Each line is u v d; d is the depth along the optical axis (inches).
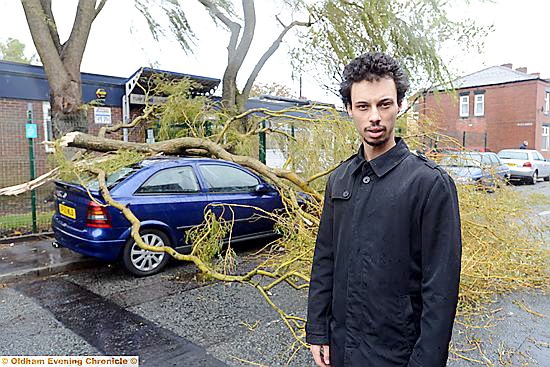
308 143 224.7
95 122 520.1
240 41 440.8
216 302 170.1
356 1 393.7
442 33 366.3
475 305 158.9
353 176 63.9
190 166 221.3
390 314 58.3
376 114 58.5
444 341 54.4
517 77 1065.5
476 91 1072.2
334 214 66.2
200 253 179.8
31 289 185.9
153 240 203.9
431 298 55.1
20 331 142.3
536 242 184.7
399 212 57.6
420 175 57.4
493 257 166.9
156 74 369.7
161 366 119.4
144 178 203.8
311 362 121.9
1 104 467.8
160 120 323.9
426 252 56.5
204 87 539.2
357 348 60.8
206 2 409.4
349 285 61.8
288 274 138.1
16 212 307.4
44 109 499.2
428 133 213.6
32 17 285.9
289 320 150.3
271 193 243.4
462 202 177.8
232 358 124.2
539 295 173.6
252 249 251.8
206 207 198.4
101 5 327.6
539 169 693.9
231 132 288.2
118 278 200.7
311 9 400.2
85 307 164.6
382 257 58.4
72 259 220.2
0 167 334.6
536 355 125.0
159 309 162.7
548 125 1052.5
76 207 199.2
